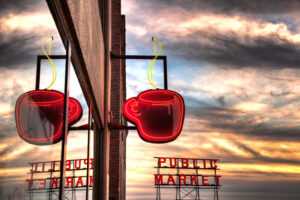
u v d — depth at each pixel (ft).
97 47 16.55
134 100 24.39
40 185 5.65
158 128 23.72
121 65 42.70
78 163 10.36
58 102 7.33
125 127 23.59
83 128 11.62
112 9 42.88
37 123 5.48
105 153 21.98
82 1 10.25
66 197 8.24
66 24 8.14
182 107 24.23
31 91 5.16
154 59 25.41
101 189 21.18
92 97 14.97
